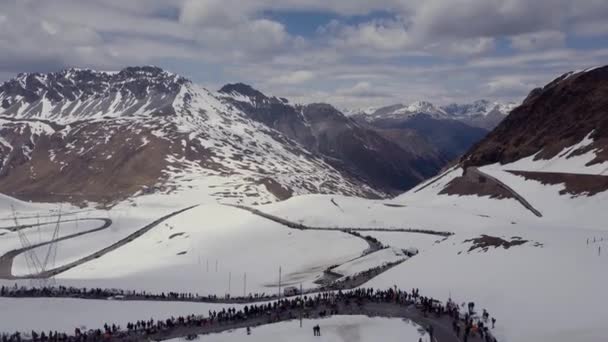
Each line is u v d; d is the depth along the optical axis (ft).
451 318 261.24
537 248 333.42
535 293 266.57
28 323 292.61
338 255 533.96
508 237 372.99
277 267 526.57
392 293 307.37
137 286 447.01
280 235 651.66
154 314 314.96
